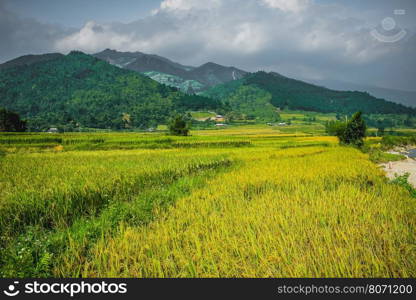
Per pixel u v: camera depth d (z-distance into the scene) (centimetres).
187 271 552
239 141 4862
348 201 937
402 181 1388
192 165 2006
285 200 976
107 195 1100
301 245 611
